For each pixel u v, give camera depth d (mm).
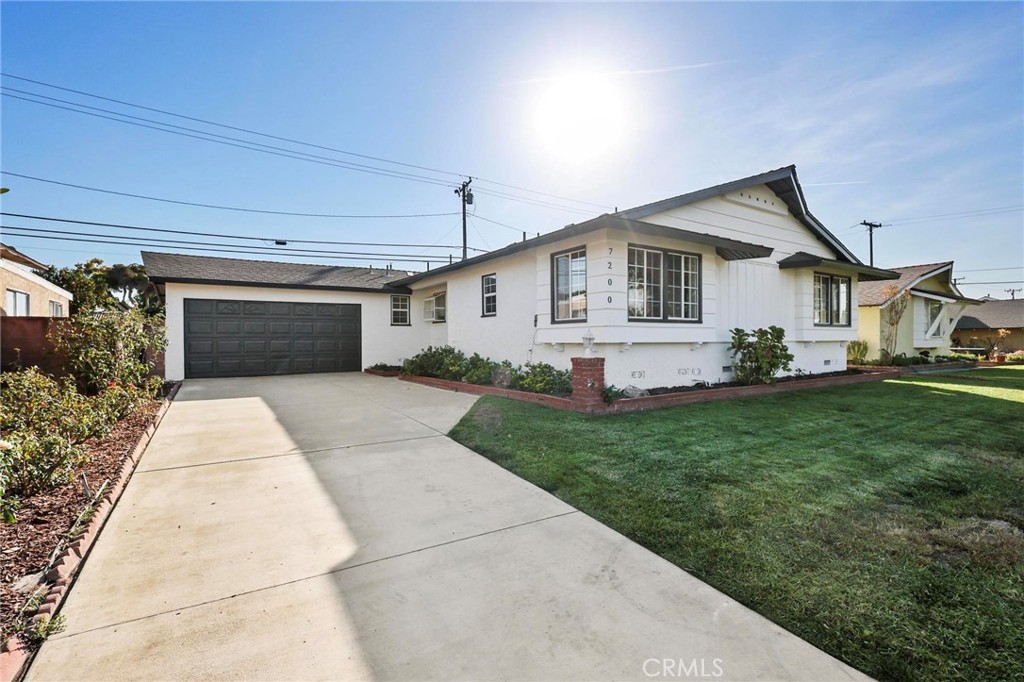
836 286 11352
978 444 4812
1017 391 8711
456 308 11570
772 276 9984
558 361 8359
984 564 2484
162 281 11102
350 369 13531
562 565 2625
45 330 7852
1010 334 27344
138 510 3348
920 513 3123
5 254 13312
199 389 9445
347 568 2598
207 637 2004
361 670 1822
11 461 2797
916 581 2340
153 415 6223
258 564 2627
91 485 3654
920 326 16703
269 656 1895
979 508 3201
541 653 1918
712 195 8742
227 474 4137
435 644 1977
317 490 3770
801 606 2182
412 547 2844
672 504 3332
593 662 1864
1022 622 2012
